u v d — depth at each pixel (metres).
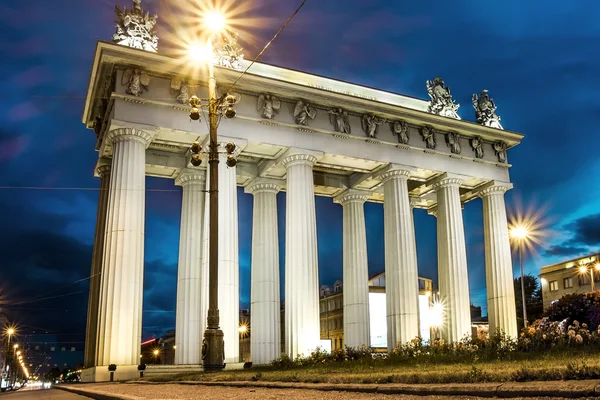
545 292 72.56
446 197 40.28
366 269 41.53
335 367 19.17
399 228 37.28
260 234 38.50
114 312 28.00
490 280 41.19
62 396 18.83
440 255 40.38
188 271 35.50
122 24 32.28
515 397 7.09
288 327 32.88
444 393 8.16
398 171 38.06
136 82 30.66
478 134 41.88
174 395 12.02
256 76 33.78
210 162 21.20
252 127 33.78
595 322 22.47
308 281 33.09
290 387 12.40
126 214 29.31
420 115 39.16
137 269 29.14
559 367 8.40
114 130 30.38
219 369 20.08
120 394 13.16
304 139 35.16
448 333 38.56
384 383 10.46
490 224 41.97
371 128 37.44
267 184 39.06
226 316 30.45
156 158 36.09
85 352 33.09
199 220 36.22
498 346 20.23
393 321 36.12
